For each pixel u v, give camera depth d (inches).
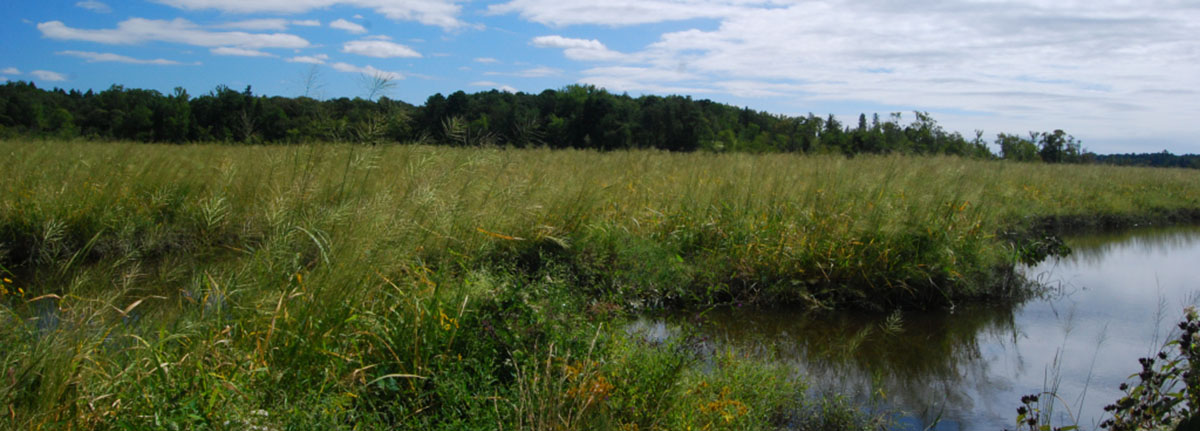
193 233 234.5
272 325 140.8
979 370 202.1
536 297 175.9
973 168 546.6
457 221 204.5
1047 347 223.3
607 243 269.7
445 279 176.9
